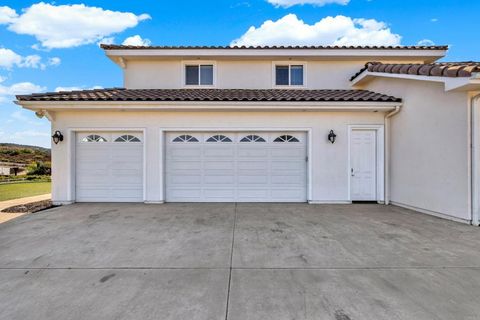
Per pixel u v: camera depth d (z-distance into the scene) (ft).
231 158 32.48
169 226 21.98
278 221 23.53
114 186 32.42
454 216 23.49
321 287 11.84
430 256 15.42
